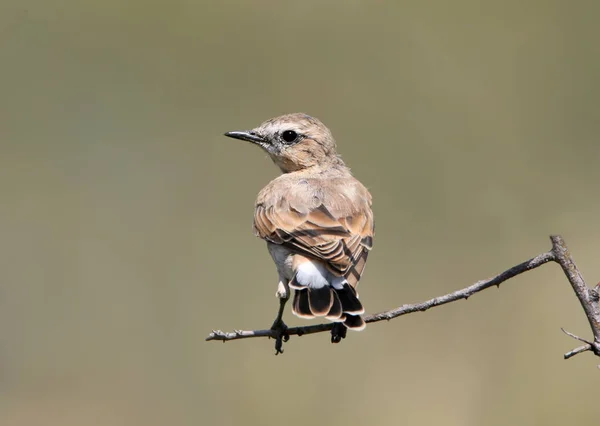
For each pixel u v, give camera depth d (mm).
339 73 20469
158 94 20656
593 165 19000
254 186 19766
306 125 13469
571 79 19859
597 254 17516
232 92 20625
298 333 11000
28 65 20625
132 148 20219
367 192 12797
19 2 20812
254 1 21281
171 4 21078
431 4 20828
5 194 19391
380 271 17766
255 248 18672
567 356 9414
